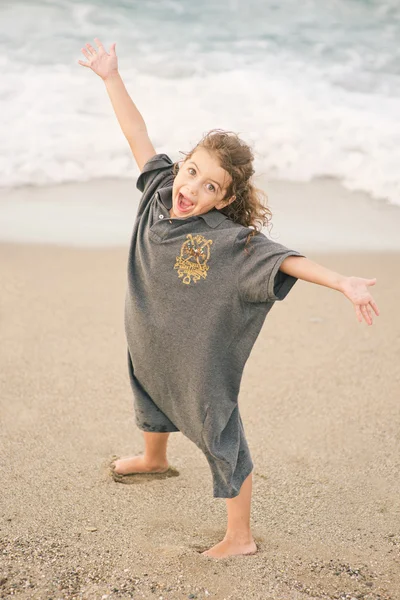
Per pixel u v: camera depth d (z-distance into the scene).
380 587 2.63
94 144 7.02
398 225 6.13
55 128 7.18
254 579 2.65
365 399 4.06
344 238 5.86
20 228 5.78
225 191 2.71
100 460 3.48
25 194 6.35
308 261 2.54
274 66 8.48
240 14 9.51
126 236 5.77
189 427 2.86
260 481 3.37
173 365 2.78
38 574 2.62
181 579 2.62
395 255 5.65
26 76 7.86
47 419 3.77
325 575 2.70
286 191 6.61
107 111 7.49
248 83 8.08
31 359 4.28
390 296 5.10
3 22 8.78
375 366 4.36
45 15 9.02
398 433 3.76
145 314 2.78
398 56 8.80
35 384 4.05
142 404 3.06
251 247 2.61
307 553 2.84
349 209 6.36
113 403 3.95
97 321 4.71
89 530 2.93
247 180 2.77
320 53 8.81
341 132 7.38
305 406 3.99
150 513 3.09
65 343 4.46
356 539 2.95
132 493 3.23
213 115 7.48
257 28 9.27
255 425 3.83
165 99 7.68
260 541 2.93
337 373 4.29
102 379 4.14
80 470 3.39
